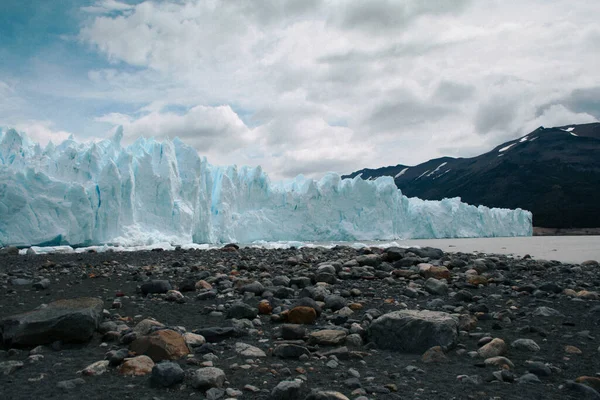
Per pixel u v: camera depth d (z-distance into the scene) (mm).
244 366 4059
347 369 4070
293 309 5801
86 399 3322
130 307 6754
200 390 3539
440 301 6867
